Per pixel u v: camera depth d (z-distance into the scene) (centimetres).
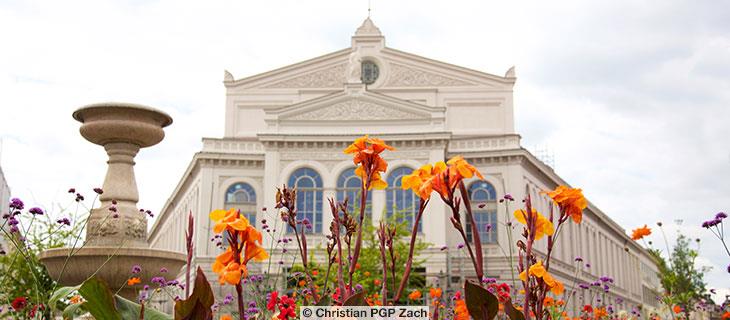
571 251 4272
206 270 3647
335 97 3647
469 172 326
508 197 791
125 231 1249
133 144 1284
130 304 384
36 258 1330
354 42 4481
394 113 3625
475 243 328
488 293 323
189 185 4350
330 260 399
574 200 359
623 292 5681
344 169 3534
